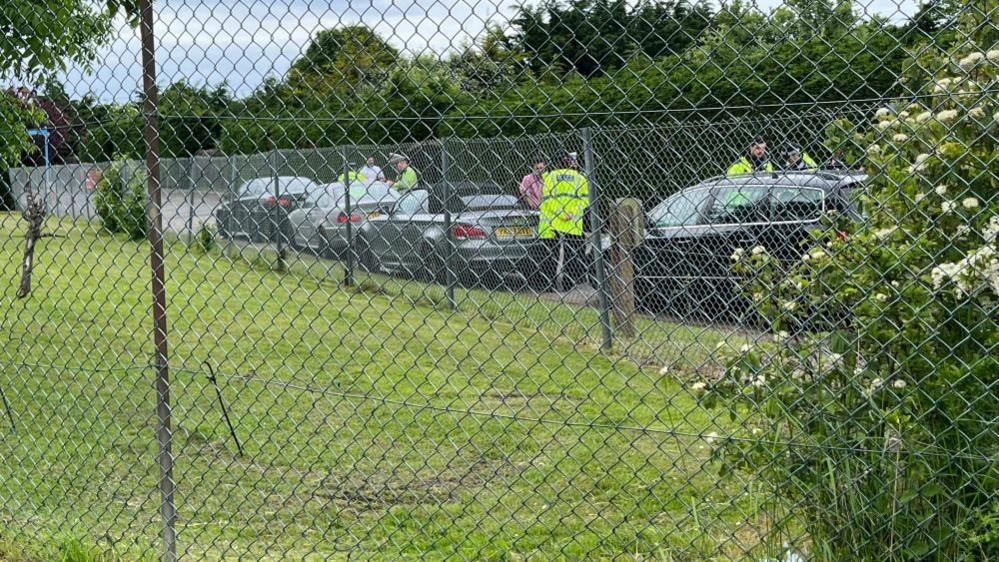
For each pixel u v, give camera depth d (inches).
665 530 162.2
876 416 119.0
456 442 229.5
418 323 345.4
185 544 166.1
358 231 167.6
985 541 114.0
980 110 111.3
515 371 276.2
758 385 128.9
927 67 114.7
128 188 169.5
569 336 185.8
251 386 291.6
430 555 162.2
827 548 120.6
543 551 156.6
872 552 119.7
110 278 457.1
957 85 110.6
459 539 168.1
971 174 113.9
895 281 120.0
